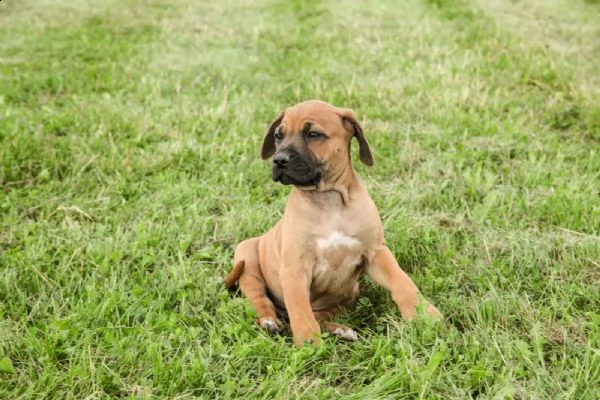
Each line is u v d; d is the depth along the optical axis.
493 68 3.09
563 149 2.46
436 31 3.76
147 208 2.25
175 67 3.30
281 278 1.87
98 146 2.54
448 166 2.39
